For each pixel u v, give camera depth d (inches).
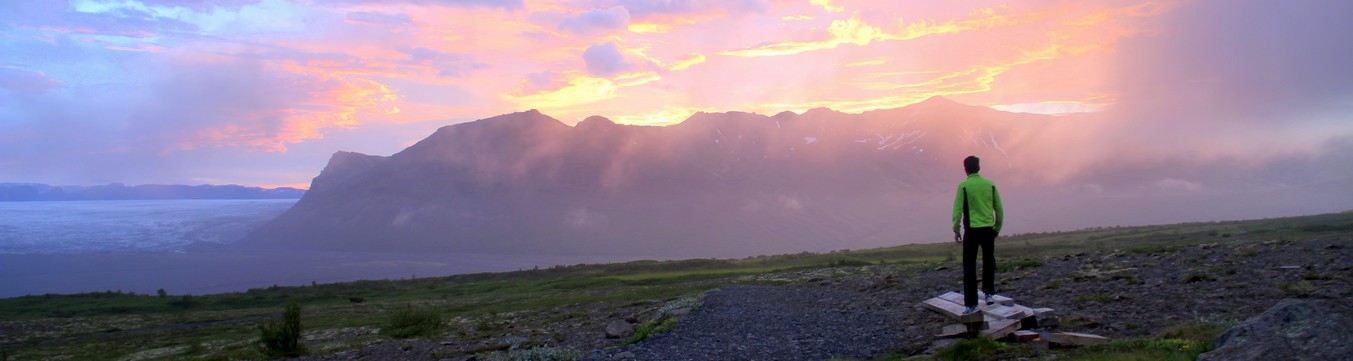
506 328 1269.7
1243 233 3329.2
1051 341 530.9
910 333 671.8
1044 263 1224.8
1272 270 829.8
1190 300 703.7
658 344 768.3
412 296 3213.6
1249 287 732.0
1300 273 784.9
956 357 527.8
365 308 2578.7
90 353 1615.4
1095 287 861.8
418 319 1422.2
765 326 815.7
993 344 539.8
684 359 674.8
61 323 2368.4
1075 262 1183.6
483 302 2459.4
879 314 826.8
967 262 616.7
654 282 2797.7
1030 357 499.8
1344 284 683.4
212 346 1529.3
